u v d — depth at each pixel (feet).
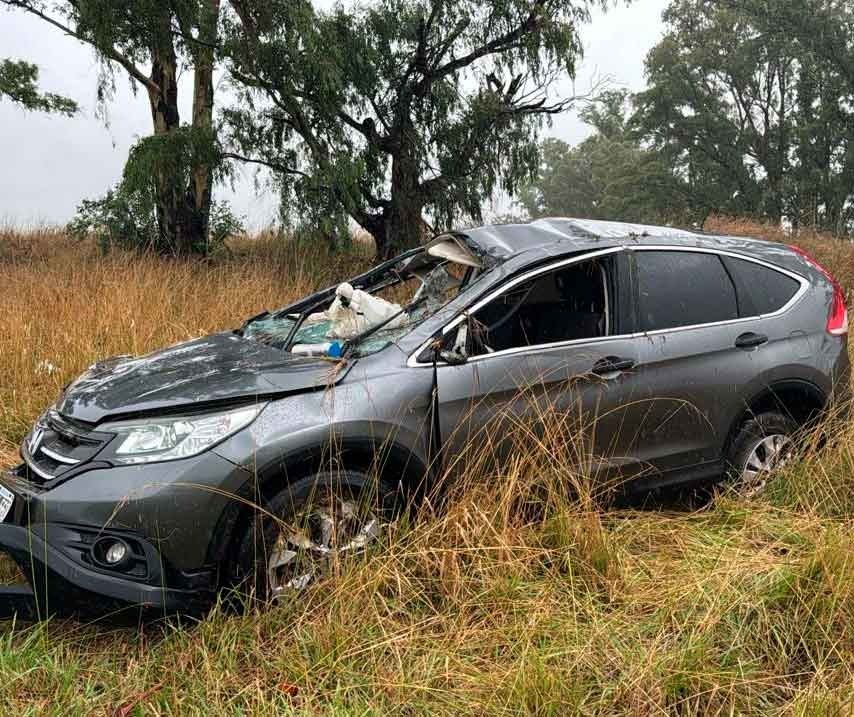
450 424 11.03
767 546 11.73
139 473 9.48
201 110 45.03
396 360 11.04
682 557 11.62
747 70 140.56
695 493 13.61
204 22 35.53
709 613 9.87
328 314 13.51
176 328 22.36
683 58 145.18
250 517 9.82
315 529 10.36
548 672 8.88
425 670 9.05
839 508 12.97
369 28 37.96
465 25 39.09
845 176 129.90
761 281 13.91
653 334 12.55
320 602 9.92
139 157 37.24
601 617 10.14
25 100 53.57
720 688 8.87
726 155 145.89
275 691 8.75
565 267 12.42
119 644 9.76
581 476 11.83
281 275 33.60
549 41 38.45
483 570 10.59
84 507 9.36
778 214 134.62
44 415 11.39
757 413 13.56
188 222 41.16
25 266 34.53
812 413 14.07
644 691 8.82
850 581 10.28
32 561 9.32
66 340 20.49
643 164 153.48
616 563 11.01
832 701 8.51
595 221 14.37
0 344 20.30
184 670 9.04
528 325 12.87
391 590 10.32
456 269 14.19
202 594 9.64
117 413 9.98
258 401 10.15
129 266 30.42
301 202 37.35
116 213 39.17
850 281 30.45
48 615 9.52
